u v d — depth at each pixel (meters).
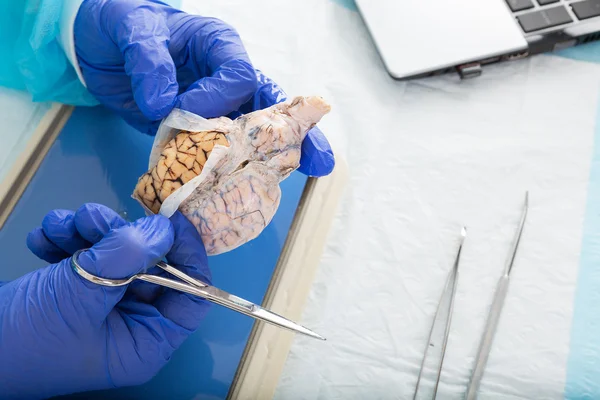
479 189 1.17
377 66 1.30
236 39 1.04
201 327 1.01
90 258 0.80
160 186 0.84
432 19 1.24
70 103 1.10
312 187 1.10
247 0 1.33
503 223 1.14
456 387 1.02
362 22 1.33
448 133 1.23
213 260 1.05
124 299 0.91
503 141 1.22
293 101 0.84
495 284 1.09
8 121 1.09
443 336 1.05
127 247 0.79
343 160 1.17
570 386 1.01
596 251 1.11
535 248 1.12
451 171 1.19
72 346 0.83
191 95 0.90
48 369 0.84
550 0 1.26
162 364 0.90
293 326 0.84
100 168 1.07
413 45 1.23
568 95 1.26
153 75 0.91
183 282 0.86
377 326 1.07
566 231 1.13
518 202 1.16
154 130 1.08
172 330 0.88
